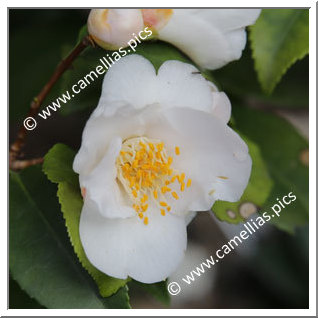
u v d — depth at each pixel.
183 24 0.28
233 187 0.27
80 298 0.27
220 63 0.29
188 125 0.26
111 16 0.27
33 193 0.29
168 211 0.27
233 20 0.28
